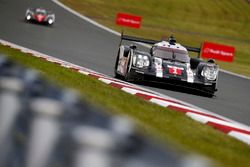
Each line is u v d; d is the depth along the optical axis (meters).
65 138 7.36
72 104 9.01
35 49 67.69
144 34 122.00
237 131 31.95
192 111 36.56
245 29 171.75
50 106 8.71
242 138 30.38
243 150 25.08
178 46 52.59
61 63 54.50
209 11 186.75
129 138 6.86
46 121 8.10
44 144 7.64
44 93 9.83
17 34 82.00
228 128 32.47
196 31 151.88
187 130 26.92
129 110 28.98
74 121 7.77
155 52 51.19
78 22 118.06
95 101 27.86
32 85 10.48
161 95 44.81
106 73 56.97
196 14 179.50
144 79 48.00
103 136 6.91
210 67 49.53
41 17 102.25
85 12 140.12
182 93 48.91
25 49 63.28
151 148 6.55
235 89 64.31
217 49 83.06
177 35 134.62
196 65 51.47
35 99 9.34
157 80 48.00
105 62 67.56
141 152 6.41
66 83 34.59
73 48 77.12
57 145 7.39
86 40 91.75
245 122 40.44
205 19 174.75
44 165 7.31
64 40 85.75
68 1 152.00
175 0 191.25
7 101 9.70
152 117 28.44
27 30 90.12
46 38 83.75
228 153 22.83
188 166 6.09
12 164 7.87
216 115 40.81
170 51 51.38
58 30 98.75
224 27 168.50
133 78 48.09
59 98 9.50
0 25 90.62
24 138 8.11
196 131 27.33
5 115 9.23
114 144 6.63
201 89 48.97
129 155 6.36
